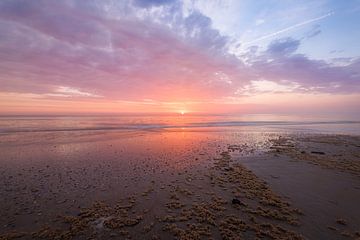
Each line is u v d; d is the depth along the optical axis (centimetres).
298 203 1079
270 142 3206
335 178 1484
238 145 2902
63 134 3616
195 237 777
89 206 1018
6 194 1142
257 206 1045
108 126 5375
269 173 1595
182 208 1015
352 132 4834
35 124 5372
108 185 1306
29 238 759
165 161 1938
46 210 972
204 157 2136
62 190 1211
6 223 856
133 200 1096
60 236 768
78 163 1797
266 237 784
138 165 1781
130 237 777
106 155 2122
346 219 923
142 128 5203
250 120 10050
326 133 4591
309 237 783
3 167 1647
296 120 10106
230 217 927
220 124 7256
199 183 1371
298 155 2239
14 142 2758
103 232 804
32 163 1773
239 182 1388
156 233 807
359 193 1220
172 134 4125
